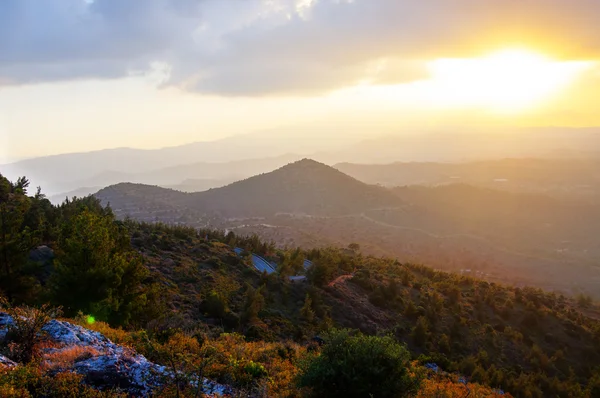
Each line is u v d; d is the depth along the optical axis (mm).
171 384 9391
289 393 11406
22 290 21312
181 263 48094
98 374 9328
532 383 36000
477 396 18906
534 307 59562
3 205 22828
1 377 8141
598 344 53000
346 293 53344
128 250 24484
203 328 21688
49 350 10578
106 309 18703
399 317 50531
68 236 21562
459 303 58344
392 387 9820
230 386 11562
